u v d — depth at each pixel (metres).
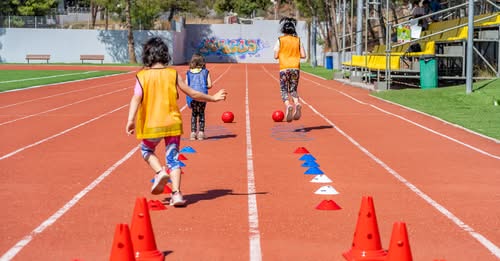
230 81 37.75
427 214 7.86
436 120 17.70
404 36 27.27
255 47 80.12
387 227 7.26
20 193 9.02
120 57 69.31
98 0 67.81
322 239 6.76
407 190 9.22
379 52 35.44
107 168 10.92
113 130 15.86
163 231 7.07
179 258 6.13
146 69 8.22
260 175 10.30
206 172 10.57
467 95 22.09
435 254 6.28
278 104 22.86
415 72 29.83
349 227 7.23
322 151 12.73
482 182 9.78
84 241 6.71
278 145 13.50
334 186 9.48
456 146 13.29
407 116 18.72
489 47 27.11
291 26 15.34
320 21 65.81
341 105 22.23
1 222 7.48
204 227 7.24
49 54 69.00
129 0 66.75
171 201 8.30
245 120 18.16
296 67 15.43
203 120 14.37
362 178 10.08
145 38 69.69
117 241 5.30
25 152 12.59
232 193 9.02
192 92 8.29
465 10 32.44
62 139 14.35
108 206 8.26
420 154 12.33
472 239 6.80
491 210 8.07
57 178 10.07
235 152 12.60
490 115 18.27
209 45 80.12
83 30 69.06
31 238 6.83
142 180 9.93
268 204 8.34
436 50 30.06
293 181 9.82
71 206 8.26
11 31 68.69
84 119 18.22
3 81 35.28
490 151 12.66
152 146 8.21
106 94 27.31
